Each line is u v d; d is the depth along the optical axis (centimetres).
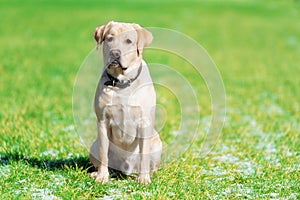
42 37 2486
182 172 708
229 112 1184
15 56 1934
